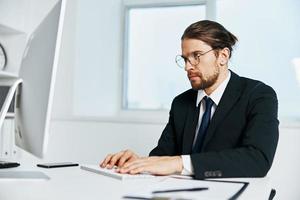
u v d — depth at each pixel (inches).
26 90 35.5
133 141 89.0
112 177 35.9
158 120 86.9
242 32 89.4
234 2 90.4
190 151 51.6
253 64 88.1
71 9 96.5
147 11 101.0
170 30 99.0
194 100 56.4
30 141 34.1
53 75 29.9
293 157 76.5
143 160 38.0
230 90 52.4
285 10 86.4
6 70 91.8
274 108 48.8
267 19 87.7
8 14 90.6
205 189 28.5
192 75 53.1
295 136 76.5
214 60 52.6
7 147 71.6
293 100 84.9
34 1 98.0
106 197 25.3
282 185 77.0
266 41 87.5
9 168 43.7
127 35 102.4
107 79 101.3
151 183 32.1
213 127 50.4
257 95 50.5
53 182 32.5
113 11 101.8
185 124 54.3
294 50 85.4
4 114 33.9
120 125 90.3
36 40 36.3
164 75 99.2
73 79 96.2
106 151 91.2
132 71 102.0
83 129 93.6
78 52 96.7
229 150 40.0
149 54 100.7
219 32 52.8
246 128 47.7
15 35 93.4
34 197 25.5
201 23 53.6
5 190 28.1
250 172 37.9
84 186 30.2
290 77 85.4
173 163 37.5
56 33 30.2
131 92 101.9
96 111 100.0
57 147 95.7
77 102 96.7
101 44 100.5
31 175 36.3
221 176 36.5
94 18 99.2
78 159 93.9
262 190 30.2
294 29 85.5
